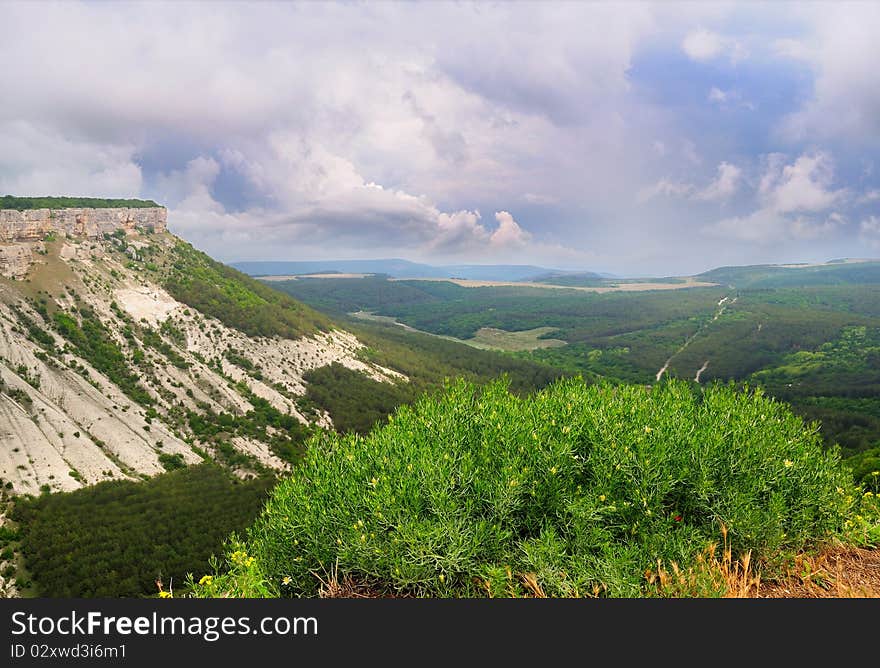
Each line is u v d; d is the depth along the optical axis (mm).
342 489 4551
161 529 50844
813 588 4473
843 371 151125
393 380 126875
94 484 59562
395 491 4316
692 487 4680
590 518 4176
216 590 4434
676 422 5285
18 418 64188
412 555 3953
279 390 102812
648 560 4160
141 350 93812
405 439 5039
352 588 4328
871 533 5430
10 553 46219
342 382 114250
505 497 4219
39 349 79125
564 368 171250
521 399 6027
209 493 60625
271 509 4680
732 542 4520
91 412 72375
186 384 90312
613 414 5281
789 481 4930
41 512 52281
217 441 77688
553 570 3982
